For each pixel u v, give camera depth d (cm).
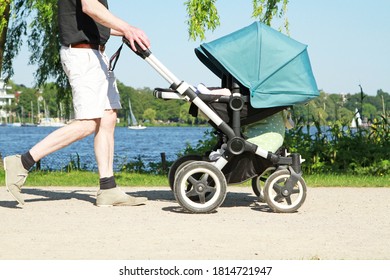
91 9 748
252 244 571
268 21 1377
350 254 539
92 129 781
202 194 737
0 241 581
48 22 1602
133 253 535
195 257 522
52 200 843
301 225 670
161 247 558
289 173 751
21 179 769
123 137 7662
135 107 16525
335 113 1470
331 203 838
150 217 711
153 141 5856
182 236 605
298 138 1395
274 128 777
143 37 741
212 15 1274
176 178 734
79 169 1503
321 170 1333
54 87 1795
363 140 1411
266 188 748
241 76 739
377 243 584
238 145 743
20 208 771
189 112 768
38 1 1512
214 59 769
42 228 642
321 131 1425
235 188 1030
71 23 767
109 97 791
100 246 561
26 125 17900
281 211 753
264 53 746
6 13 1546
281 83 743
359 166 1340
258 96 736
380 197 907
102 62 780
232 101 744
